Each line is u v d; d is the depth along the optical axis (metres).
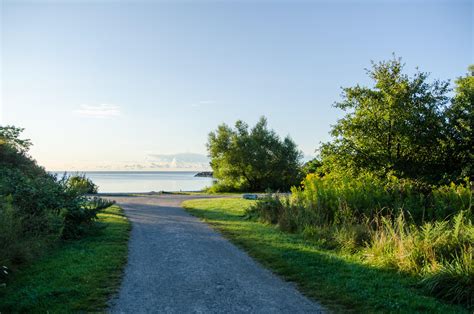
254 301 6.57
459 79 17.83
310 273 8.09
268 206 16.67
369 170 15.81
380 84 15.63
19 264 8.44
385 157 15.63
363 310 6.08
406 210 11.87
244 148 49.00
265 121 51.09
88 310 6.06
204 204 24.89
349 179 15.61
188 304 6.43
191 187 72.38
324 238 11.37
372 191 13.80
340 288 7.10
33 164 19.45
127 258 9.59
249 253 10.21
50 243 10.32
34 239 9.57
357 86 16.50
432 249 7.86
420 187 14.60
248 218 17.38
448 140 15.26
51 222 10.58
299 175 50.19
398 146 15.70
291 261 9.10
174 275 8.13
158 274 8.19
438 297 6.60
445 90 15.67
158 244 11.43
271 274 8.24
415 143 15.39
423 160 15.66
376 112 15.78
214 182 51.56
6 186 11.36
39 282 7.34
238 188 49.72
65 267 8.38
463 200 12.03
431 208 11.98
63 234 11.74
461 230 8.31
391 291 6.83
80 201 13.04
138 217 18.31
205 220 16.91
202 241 11.91
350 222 11.75
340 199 13.41
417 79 15.55
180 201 28.41
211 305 6.39
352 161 15.95
